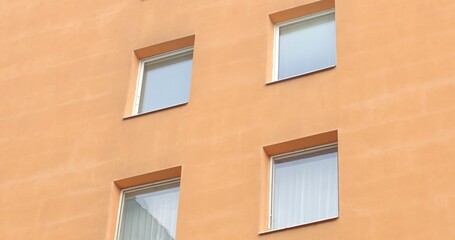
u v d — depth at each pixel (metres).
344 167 22.44
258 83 24.78
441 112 22.38
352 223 21.58
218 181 23.64
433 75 22.98
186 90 26.50
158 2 27.84
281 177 23.66
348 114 23.25
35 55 28.70
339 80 23.86
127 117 25.91
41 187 25.72
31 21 29.62
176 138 24.88
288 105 24.06
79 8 29.11
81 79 27.45
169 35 27.03
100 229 24.34
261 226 22.66
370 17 24.52
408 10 24.22
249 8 26.38
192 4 27.30
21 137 26.98
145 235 24.42
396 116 22.72
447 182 21.31
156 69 27.27
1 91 28.31
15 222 25.36
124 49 27.48
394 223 21.23
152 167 24.70
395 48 23.77
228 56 25.70
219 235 22.80
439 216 20.95
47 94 27.59
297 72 25.20
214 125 24.61
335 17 25.08
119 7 28.42
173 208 24.50
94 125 26.23
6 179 26.30
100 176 25.20
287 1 26.00
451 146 21.78
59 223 24.86
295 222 22.92
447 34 23.45
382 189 21.78
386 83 23.31
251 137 23.97
